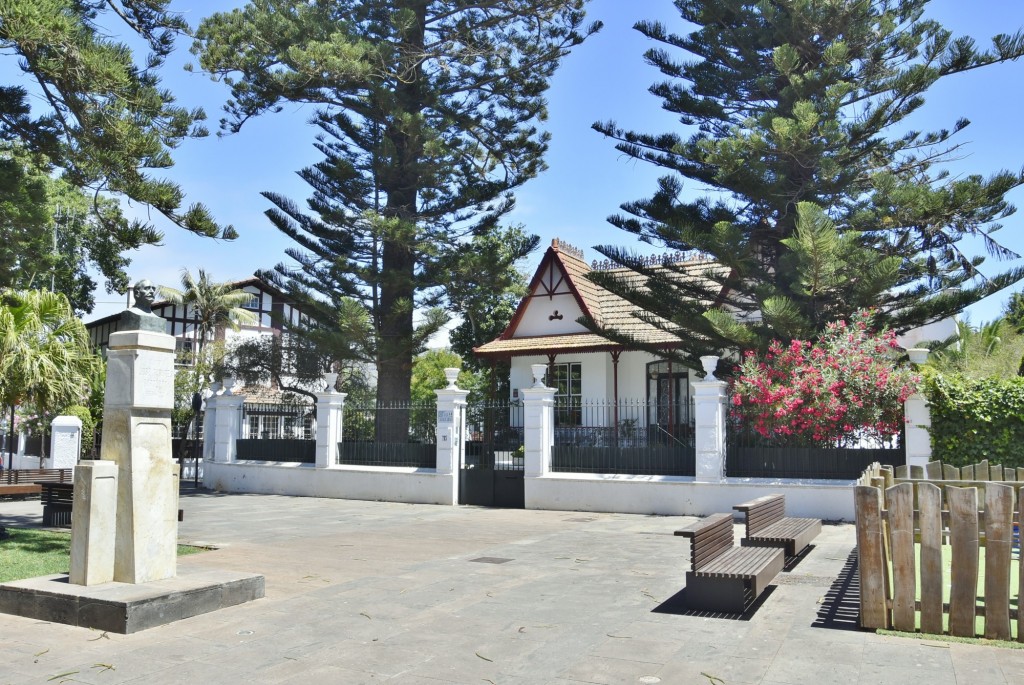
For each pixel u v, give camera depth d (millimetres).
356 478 18125
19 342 10398
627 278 26828
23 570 8398
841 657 5145
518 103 24547
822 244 14578
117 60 11477
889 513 5801
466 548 10422
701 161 18219
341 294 23719
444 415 17047
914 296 17562
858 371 13453
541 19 23453
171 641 5719
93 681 4848
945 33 17531
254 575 7195
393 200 23500
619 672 4957
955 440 12648
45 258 16531
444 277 22859
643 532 12133
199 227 12703
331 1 23031
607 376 24984
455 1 23031
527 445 16016
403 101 23203
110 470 6801
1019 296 23828
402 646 5586
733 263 16734
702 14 19266
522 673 4965
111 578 6730
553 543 10891
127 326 7055
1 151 15633
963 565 5539
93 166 12156
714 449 14180
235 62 21250
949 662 4969
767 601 6891
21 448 28922
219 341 30281
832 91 16281
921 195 15820
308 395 27875
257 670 5051
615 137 19828
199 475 25547
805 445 14180
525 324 27109
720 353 18688
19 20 10039
